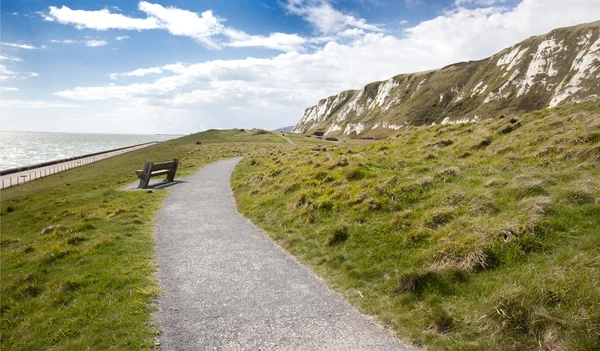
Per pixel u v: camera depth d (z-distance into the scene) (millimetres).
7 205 28750
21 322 8688
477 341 6594
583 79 139375
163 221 17234
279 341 7285
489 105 169625
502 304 6977
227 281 10320
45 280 10867
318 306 8711
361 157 21328
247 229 15789
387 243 11367
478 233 9891
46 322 8430
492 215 10930
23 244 15141
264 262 11805
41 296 9891
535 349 6051
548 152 14672
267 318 8203
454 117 181875
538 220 9586
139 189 26078
